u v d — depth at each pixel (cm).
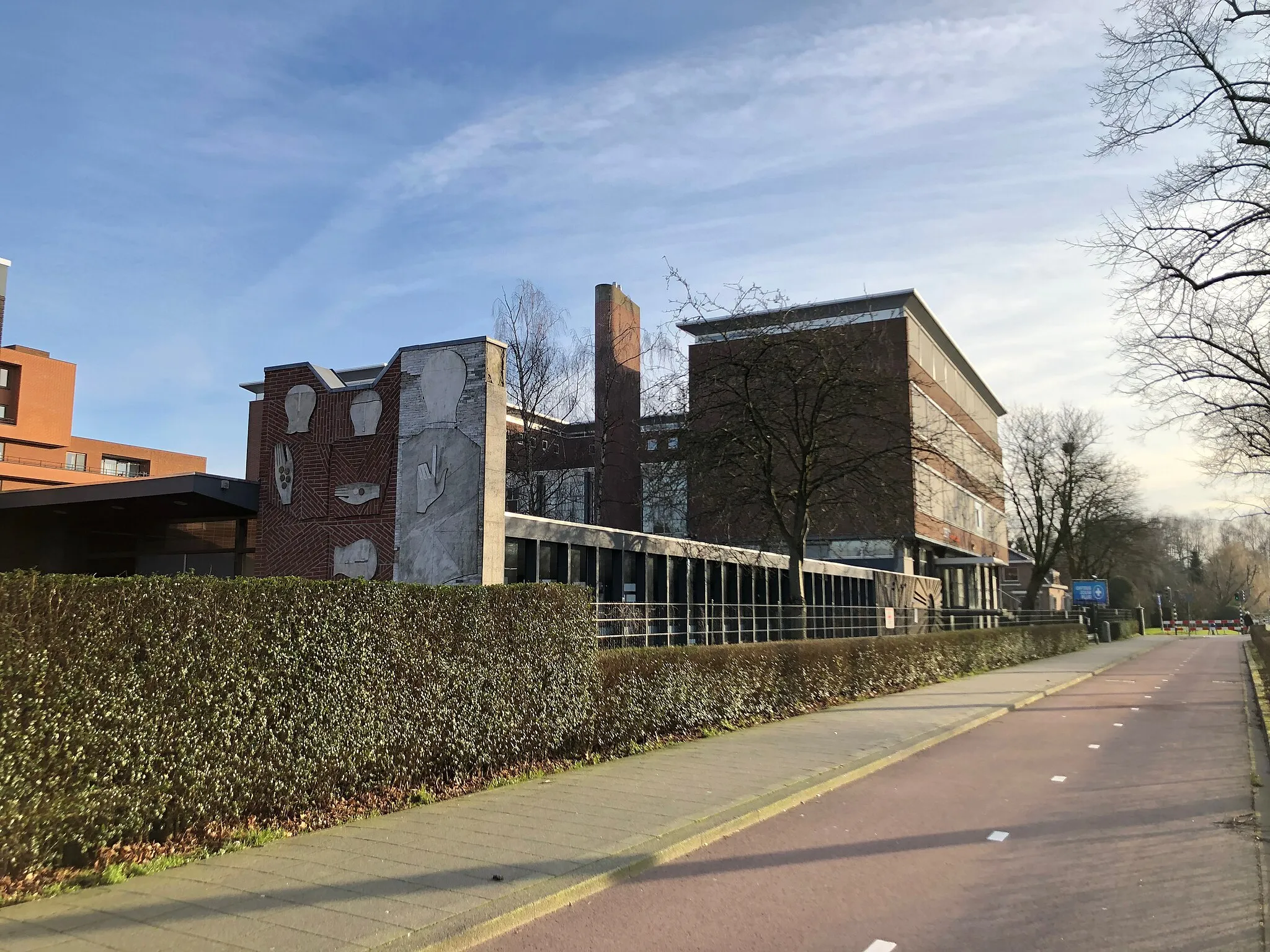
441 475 1466
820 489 2394
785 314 2202
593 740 1139
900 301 3866
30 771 544
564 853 684
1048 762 1234
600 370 3028
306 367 1634
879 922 566
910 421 2303
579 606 1134
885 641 2209
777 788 963
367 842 702
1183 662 3809
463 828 755
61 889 559
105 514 2031
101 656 587
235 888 579
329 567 1550
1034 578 5588
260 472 1653
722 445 2119
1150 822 862
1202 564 11894
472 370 1460
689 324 2286
